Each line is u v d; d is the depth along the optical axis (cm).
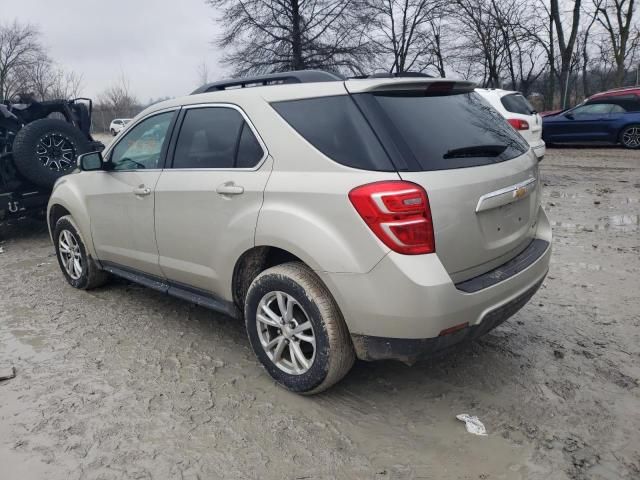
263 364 325
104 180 432
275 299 312
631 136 1439
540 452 262
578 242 611
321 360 289
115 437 280
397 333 263
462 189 270
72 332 410
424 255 256
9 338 402
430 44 2908
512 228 309
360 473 252
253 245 309
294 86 311
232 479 249
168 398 315
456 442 272
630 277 491
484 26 2875
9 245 710
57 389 327
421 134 278
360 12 2275
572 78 3192
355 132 276
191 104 370
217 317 436
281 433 281
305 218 281
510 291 291
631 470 249
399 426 286
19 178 689
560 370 337
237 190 316
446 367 345
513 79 3070
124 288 508
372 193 257
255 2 2208
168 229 370
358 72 2280
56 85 4791
